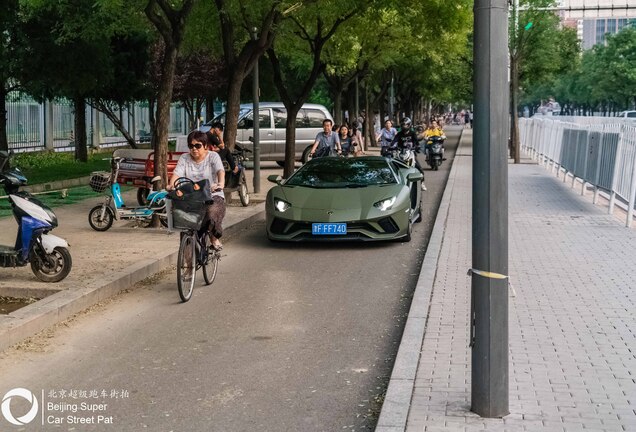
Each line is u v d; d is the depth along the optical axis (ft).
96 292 31.22
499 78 17.49
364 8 75.15
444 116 430.61
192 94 137.18
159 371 23.08
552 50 138.31
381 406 19.95
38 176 81.71
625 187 51.57
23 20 73.77
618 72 280.31
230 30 62.44
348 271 38.17
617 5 117.08
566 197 66.49
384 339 26.48
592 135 63.57
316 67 77.97
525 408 18.61
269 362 23.93
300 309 30.63
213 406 20.24
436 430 17.29
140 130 184.44
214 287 34.63
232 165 57.41
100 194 69.97
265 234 50.39
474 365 18.20
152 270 36.94
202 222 32.24
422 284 32.89
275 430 18.67
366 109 148.46
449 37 117.70
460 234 46.80
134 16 63.41
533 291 31.53
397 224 44.52
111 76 91.50
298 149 103.65
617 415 18.16
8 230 47.29
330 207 44.42
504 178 17.65
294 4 63.62
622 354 23.07
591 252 40.27
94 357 24.43
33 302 30.66
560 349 23.58
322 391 21.35
